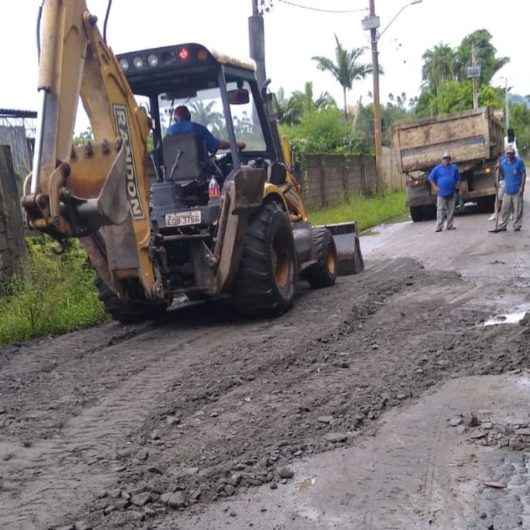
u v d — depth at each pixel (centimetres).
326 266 972
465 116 1855
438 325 721
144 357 669
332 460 432
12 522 370
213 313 858
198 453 446
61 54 597
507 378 555
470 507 373
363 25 2847
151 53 778
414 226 1841
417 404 514
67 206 579
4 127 1191
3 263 912
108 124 671
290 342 679
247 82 866
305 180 2244
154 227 752
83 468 430
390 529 356
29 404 553
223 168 844
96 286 805
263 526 363
